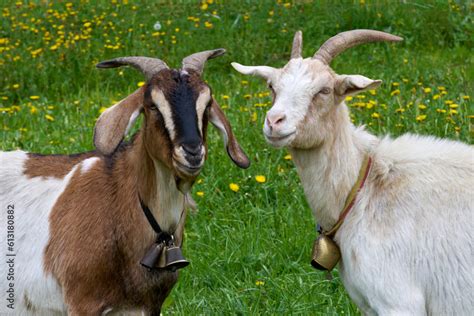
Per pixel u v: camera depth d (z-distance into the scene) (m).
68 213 4.95
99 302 4.85
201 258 6.36
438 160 4.85
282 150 7.76
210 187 7.25
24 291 5.01
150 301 4.96
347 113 4.95
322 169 4.85
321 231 5.00
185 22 12.49
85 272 4.82
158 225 4.84
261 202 7.14
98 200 4.92
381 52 11.37
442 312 4.66
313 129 4.72
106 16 12.93
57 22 12.72
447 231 4.62
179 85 4.55
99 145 4.59
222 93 9.79
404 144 4.98
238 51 11.58
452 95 8.96
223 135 4.77
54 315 5.04
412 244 4.65
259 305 5.87
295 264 6.24
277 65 11.40
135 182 4.86
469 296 4.60
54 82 11.05
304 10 12.86
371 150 5.00
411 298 4.63
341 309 5.71
